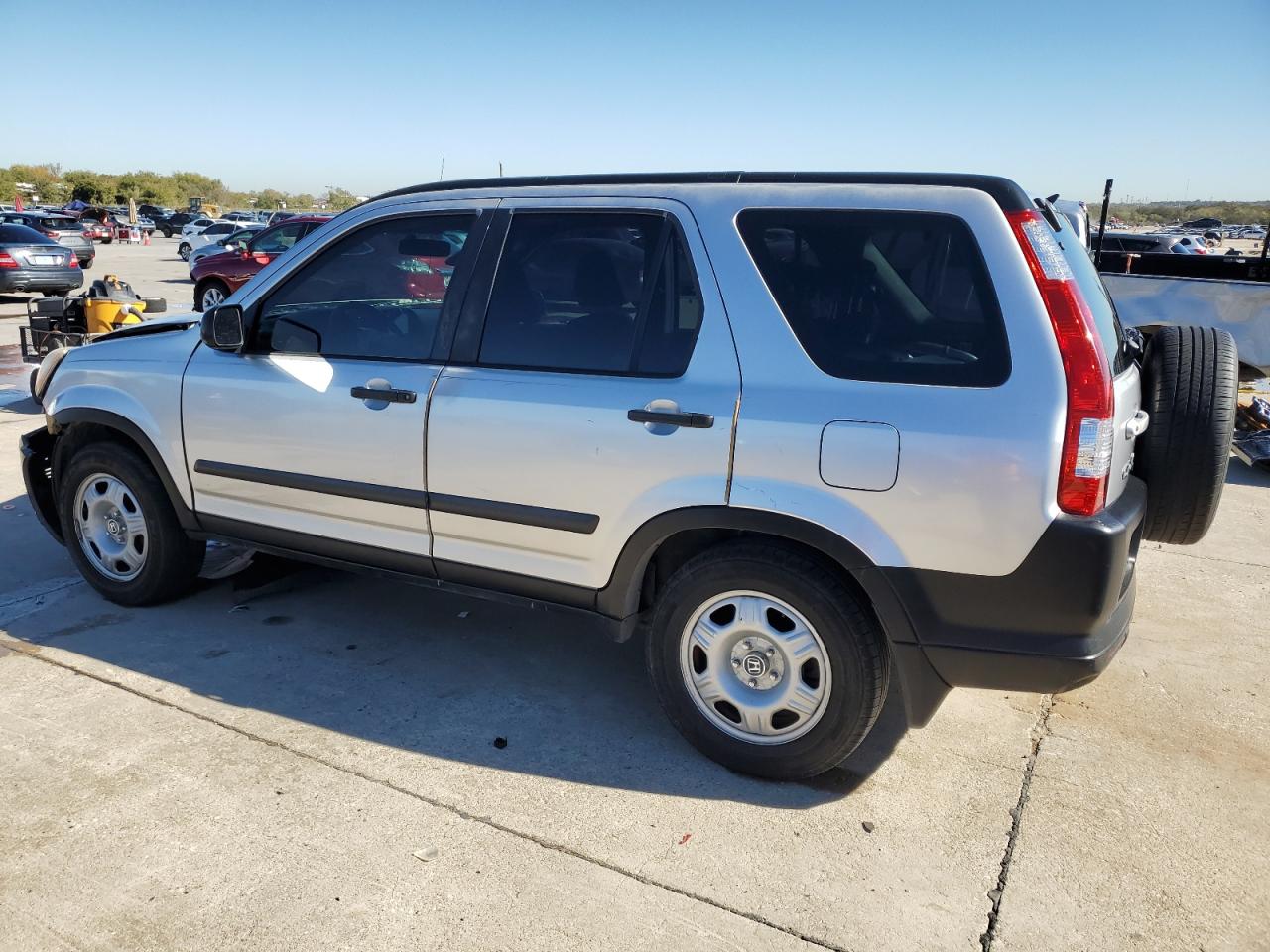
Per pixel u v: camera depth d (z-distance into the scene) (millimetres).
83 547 4457
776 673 3045
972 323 2707
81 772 3105
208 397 3891
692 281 3053
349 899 2559
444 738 3369
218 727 3400
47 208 54625
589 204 3246
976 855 2793
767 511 2881
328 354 3695
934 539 2717
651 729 3471
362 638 4180
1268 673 3994
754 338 2941
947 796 3084
